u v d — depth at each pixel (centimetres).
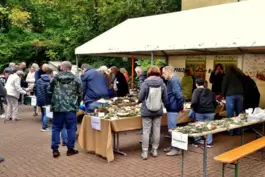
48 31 2134
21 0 2064
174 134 448
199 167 532
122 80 965
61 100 575
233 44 664
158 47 825
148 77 575
